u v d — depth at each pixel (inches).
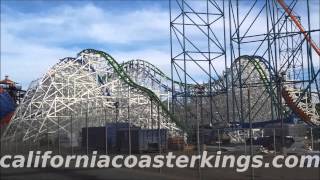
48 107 2689.5
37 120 2524.6
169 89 3053.6
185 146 1760.6
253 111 2583.7
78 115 2357.3
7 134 2372.0
